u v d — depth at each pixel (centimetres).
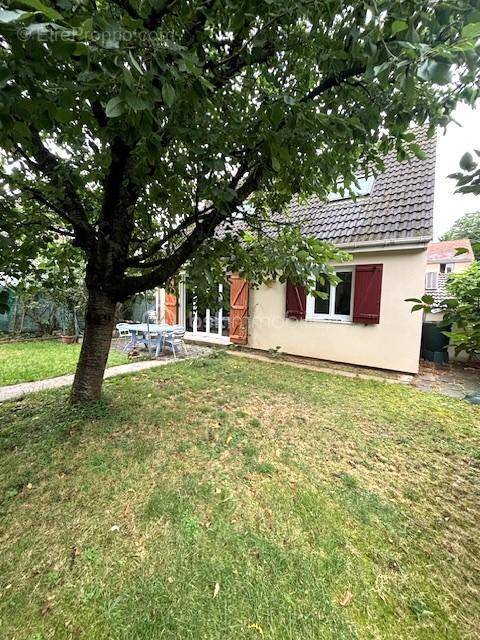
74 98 134
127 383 484
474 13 129
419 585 164
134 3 151
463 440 325
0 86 103
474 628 144
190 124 191
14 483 233
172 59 133
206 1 167
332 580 165
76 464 258
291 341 749
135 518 202
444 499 233
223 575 165
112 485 234
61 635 137
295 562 174
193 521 200
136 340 800
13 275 334
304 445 306
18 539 185
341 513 213
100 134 197
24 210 314
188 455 278
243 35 181
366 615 148
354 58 171
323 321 693
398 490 242
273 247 350
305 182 269
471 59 132
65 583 159
